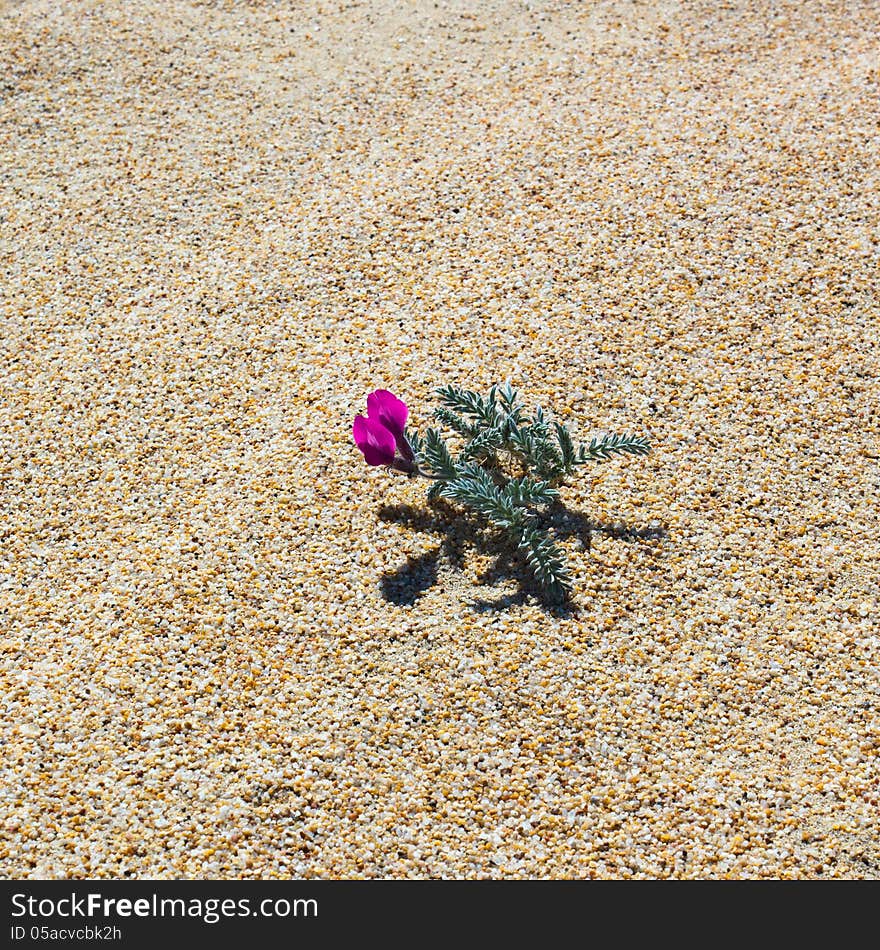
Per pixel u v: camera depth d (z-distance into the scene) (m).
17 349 0.65
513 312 0.64
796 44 0.79
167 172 0.73
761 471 0.59
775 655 0.55
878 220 0.68
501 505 0.56
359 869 0.50
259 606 0.56
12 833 0.51
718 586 0.56
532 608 0.55
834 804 0.52
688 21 0.81
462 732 0.53
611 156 0.71
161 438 0.61
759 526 0.58
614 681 0.54
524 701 0.53
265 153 0.73
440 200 0.70
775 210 0.68
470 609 0.55
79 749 0.52
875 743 0.53
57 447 0.61
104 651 0.55
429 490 0.58
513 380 0.62
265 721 0.53
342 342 0.64
